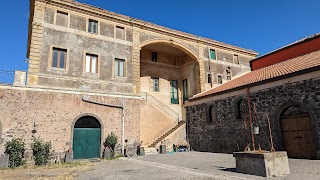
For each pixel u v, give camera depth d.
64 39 18.03
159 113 22.12
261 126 13.83
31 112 15.52
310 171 8.00
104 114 18.36
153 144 20.42
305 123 11.82
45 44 17.17
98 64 19.14
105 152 17.25
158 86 27.42
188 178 7.84
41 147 15.07
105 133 18.08
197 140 19.61
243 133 15.14
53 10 18.08
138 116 19.88
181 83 29.12
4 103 14.81
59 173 10.88
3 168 13.34
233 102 16.14
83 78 18.22
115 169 11.29
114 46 20.30
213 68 26.80
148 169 10.67
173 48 27.03
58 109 16.50
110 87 19.23
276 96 13.15
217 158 13.56
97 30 19.88
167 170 10.01
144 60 26.83
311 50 16.64
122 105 19.25
